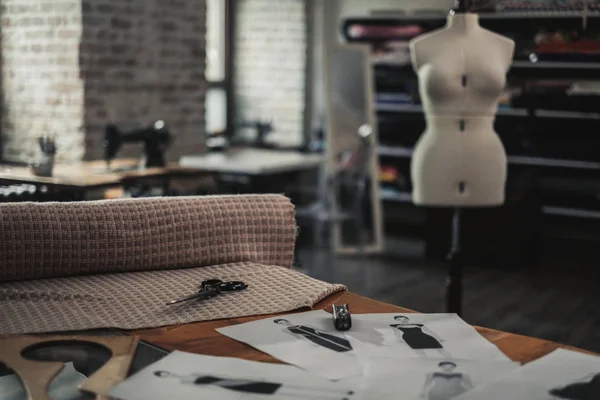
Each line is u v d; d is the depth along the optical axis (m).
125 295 1.78
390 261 6.35
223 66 8.26
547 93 6.49
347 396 1.25
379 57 7.29
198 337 1.53
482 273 5.97
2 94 6.15
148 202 2.04
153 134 4.97
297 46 7.97
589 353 1.47
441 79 3.60
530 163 6.73
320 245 6.91
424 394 1.26
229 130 8.27
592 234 6.69
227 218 2.10
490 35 3.66
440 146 3.70
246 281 1.92
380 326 1.62
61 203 1.96
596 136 6.55
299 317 1.67
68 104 5.83
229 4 8.19
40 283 1.86
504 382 1.32
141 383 1.30
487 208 6.10
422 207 7.55
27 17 5.95
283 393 1.26
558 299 5.27
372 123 6.76
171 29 6.36
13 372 1.33
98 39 5.82
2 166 4.80
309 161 6.04
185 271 2.01
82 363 1.39
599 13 5.97
